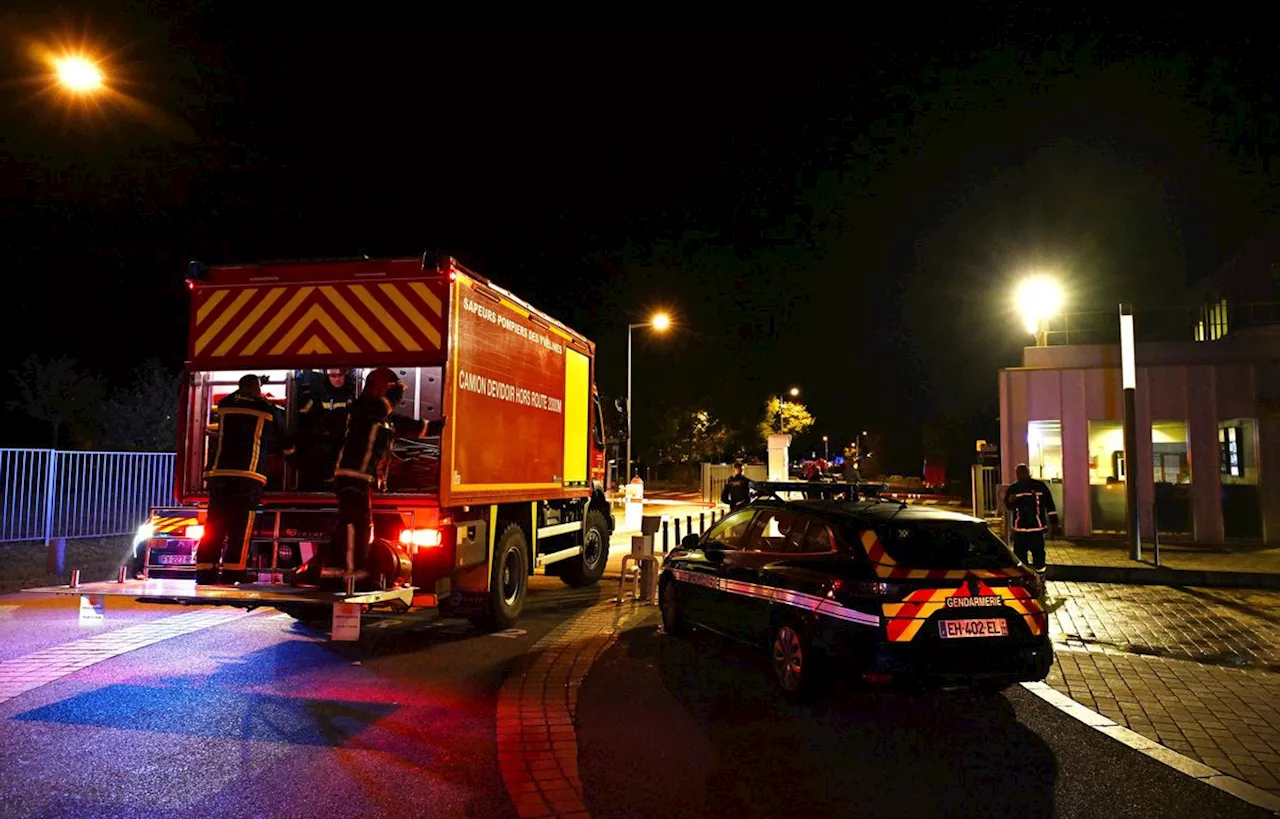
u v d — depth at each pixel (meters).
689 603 8.29
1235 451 18.23
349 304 7.77
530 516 10.05
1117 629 9.16
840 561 6.22
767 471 34.28
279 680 6.89
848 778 4.89
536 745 5.36
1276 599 11.03
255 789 4.56
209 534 7.27
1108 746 5.49
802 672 6.19
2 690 6.50
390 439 7.27
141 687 6.61
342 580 6.98
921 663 5.72
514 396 9.26
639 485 20.38
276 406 8.57
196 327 8.05
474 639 8.60
